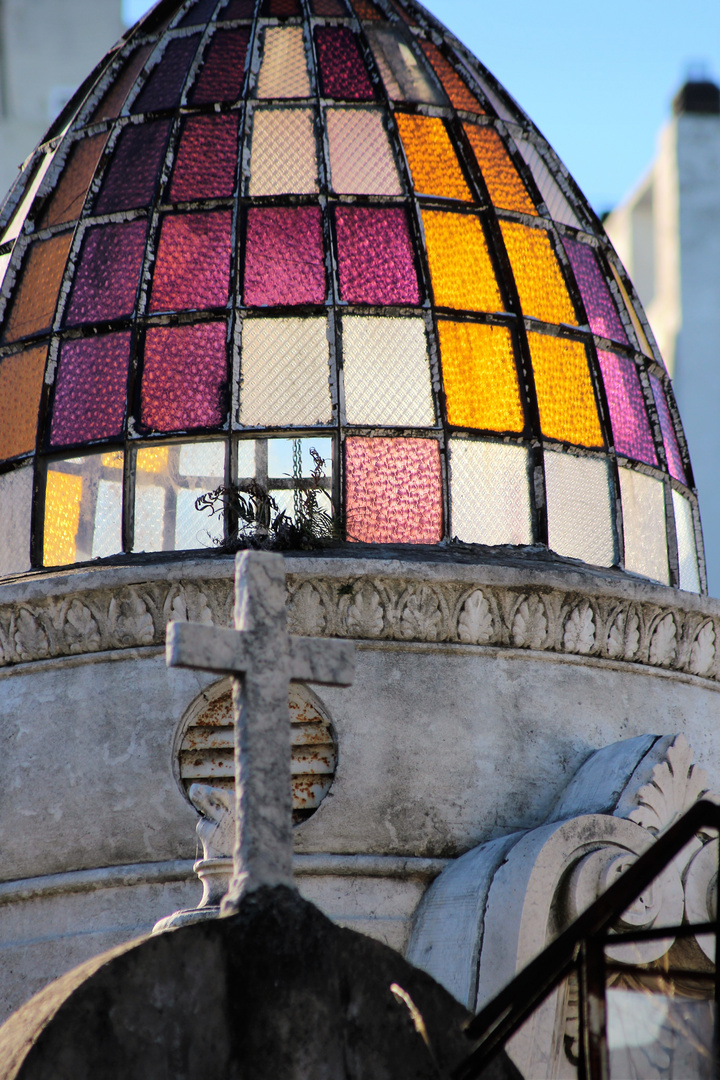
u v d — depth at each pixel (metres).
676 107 83.56
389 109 45.91
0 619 37.69
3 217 48.03
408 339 42.59
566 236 46.88
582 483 43.41
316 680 22.36
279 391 41.75
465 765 36.62
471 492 41.81
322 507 40.81
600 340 45.66
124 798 35.94
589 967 20.61
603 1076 20.28
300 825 35.66
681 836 19.95
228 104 45.62
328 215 43.66
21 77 82.50
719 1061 20.58
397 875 35.44
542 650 38.09
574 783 36.56
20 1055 19.30
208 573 36.59
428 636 37.31
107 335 42.72
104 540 41.09
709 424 78.62
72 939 35.03
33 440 42.34
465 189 45.44
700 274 80.56
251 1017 20.50
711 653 40.25
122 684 36.94
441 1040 21.56
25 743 36.91
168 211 43.84
